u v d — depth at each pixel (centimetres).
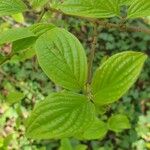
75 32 124
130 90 238
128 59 28
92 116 27
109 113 223
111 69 28
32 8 35
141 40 260
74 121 27
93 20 38
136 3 33
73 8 32
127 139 223
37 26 34
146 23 243
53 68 29
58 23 74
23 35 30
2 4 34
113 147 220
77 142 209
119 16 33
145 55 28
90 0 32
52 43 30
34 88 211
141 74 245
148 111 234
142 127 228
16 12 34
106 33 246
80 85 30
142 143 223
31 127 26
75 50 30
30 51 45
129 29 37
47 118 27
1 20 138
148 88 242
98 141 217
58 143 203
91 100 29
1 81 207
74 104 28
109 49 244
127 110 229
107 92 29
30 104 204
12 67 219
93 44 37
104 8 33
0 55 36
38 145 197
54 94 28
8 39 30
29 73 213
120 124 71
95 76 29
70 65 30
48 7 39
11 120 200
